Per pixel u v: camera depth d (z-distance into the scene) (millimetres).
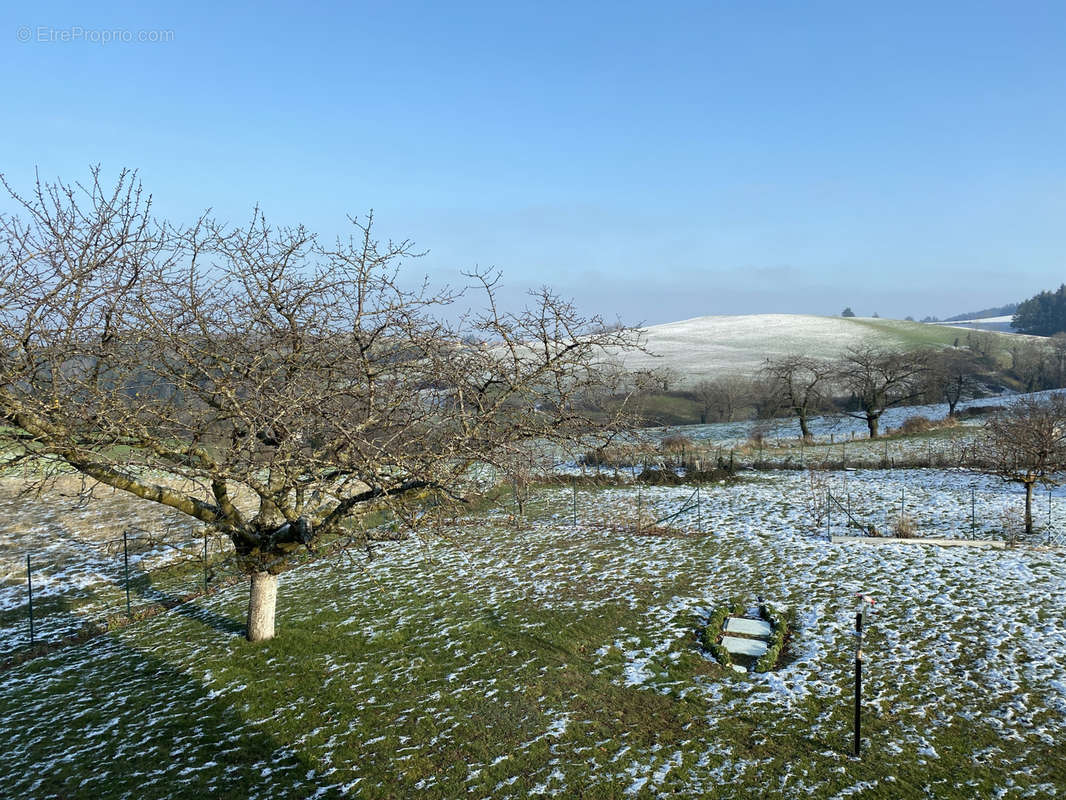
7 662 14531
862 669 12477
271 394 10734
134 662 13953
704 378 70625
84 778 9914
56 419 9938
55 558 21609
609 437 12672
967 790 9070
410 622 15320
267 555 13273
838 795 9039
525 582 17859
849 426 54625
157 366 11125
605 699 11719
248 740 10781
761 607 15703
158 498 12141
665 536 22125
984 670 12227
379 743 10602
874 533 21781
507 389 11719
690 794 9156
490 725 11008
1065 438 23391
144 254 10258
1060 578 16656
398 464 10820
